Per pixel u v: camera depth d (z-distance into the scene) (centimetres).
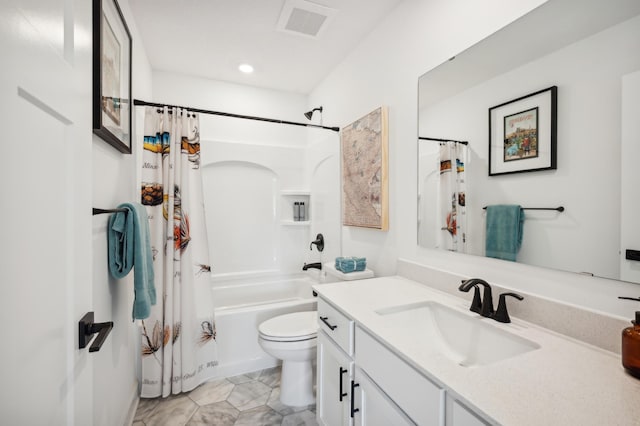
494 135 119
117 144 128
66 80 67
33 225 54
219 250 292
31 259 53
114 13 126
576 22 93
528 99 106
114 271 123
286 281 306
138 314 127
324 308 143
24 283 51
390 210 183
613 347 85
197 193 204
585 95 90
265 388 196
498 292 117
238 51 231
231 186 297
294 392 179
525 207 108
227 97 291
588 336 90
